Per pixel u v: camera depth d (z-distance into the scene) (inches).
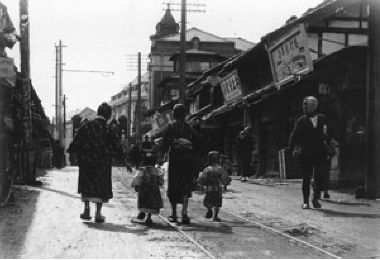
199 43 2746.1
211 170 395.9
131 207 463.2
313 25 835.4
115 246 281.0
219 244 296.2
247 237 320.2
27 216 394.3
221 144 1293.1
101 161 369.7
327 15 794.2
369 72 546.9
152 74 2812.5
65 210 433.7
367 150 544.7
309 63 708.0
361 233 336.2
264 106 980.6
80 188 371.6
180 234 326.0
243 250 280.2
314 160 463.2
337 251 279.7
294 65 751.7
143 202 362.3
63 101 2714.1
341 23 844.0
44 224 355.3
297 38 727.7
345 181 703.7
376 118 540.7
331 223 377.1
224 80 1196.5
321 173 464.1
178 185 373.7
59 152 1785.2
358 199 538.6
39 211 424.8
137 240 300.5
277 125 917.8
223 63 1407.5
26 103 705.6
